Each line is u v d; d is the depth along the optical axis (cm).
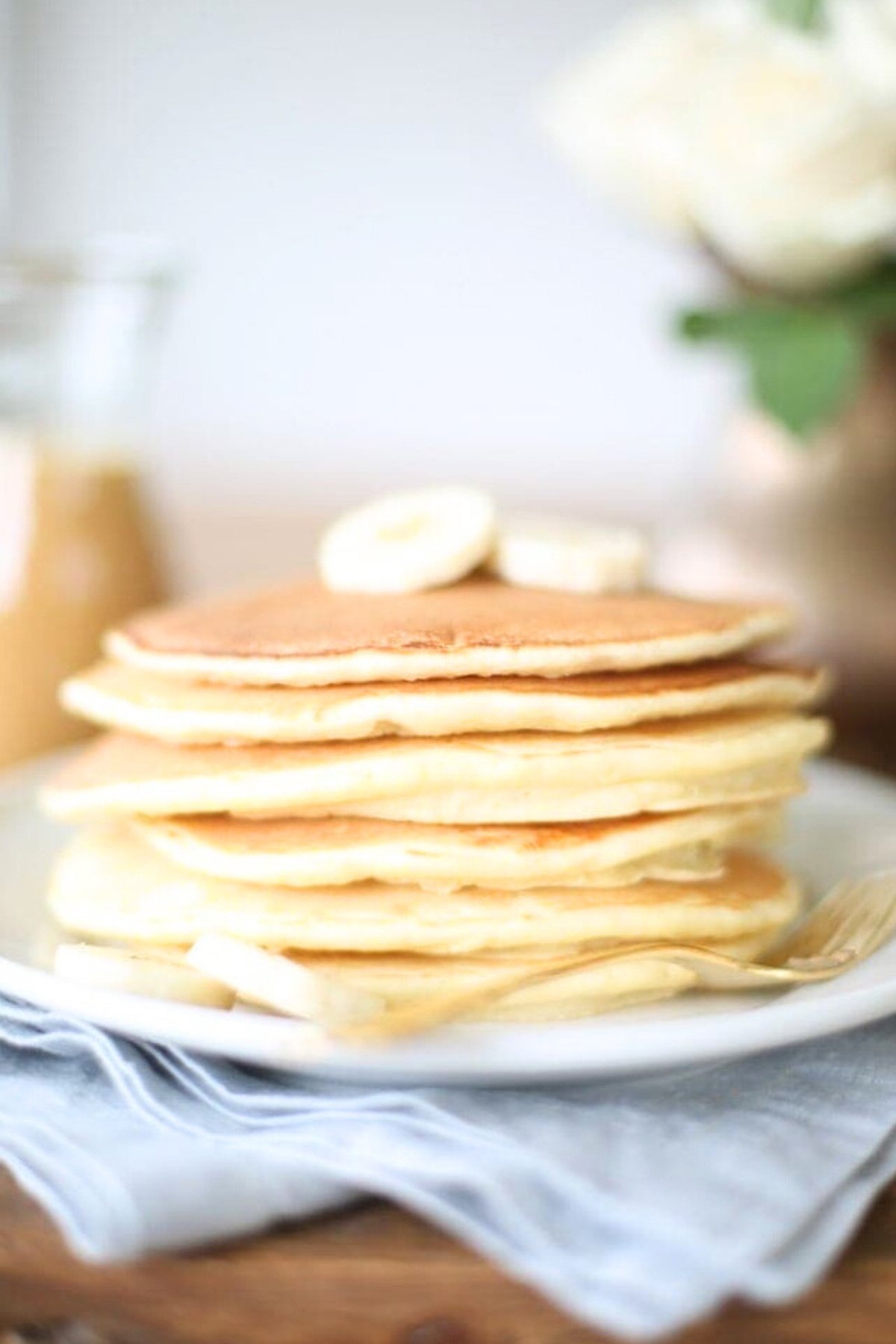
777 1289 31
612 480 78
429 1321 32
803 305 53
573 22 74
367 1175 33
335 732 38
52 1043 37
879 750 57
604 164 54
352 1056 34
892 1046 39
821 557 55
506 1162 33
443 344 78
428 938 37
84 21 76
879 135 50
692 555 57
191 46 76
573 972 37
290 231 77
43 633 53
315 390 79
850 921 40
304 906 38
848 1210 33
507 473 79
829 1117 36
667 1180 33
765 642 42
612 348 77
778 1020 35
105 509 54
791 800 49
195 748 40
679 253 75
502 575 44
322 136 76
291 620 41
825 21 52
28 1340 32
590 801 38
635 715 38
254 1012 36
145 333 55
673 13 54
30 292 52
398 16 75
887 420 54
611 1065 34
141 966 36
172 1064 37
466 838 38
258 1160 34
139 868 41
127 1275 33
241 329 78
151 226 77
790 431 51
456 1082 36
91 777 41
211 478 80
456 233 77
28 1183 34
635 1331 30
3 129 76
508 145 75
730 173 51
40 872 44
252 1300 32
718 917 38
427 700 38
